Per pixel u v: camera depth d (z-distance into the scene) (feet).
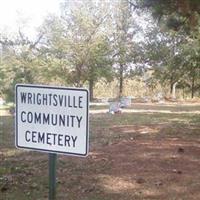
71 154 12.05
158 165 31.14
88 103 11.86
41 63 148.46
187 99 175.73
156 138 46.03
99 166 31.07
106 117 80.12
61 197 23.34
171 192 24.36
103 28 157.07
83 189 24.94
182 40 127.54
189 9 39.32
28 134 12.56
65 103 12.08
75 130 11.99
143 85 197.67
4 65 132.77
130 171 29.32
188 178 27.30
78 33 153.17
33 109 12.48
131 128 57.93
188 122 67.67
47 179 27.17
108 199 23.15
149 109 110.63
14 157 35.96
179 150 37.06
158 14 42.11
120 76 184.03
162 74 182.09
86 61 153.69
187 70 140.77
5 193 23.93
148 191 24.59
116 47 174.40
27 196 23.29
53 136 12.25
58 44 152.87
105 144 41.93
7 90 108.27
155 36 177.68
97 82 179.22
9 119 77.92
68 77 154.30
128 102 125.39
